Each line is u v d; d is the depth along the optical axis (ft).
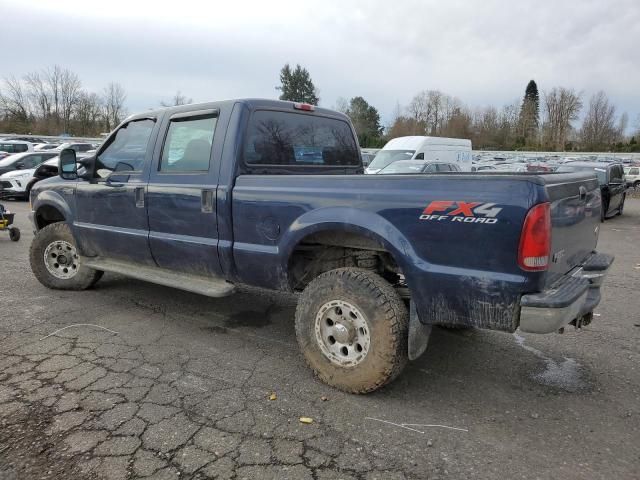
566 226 10.23
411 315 10.43
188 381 11.75
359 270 11.18
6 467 8.45
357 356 11.03
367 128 268.62
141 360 12.86
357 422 10.12
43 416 10.03
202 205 13.43
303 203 11.59
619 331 15.74
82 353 13.20
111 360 12.80
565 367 13.03
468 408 10.81
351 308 10.92
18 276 21.02
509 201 9.11
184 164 14.19
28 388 11.19
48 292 18.65
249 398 10.99
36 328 14.96
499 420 10.34
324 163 16.02
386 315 10.47
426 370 12.71
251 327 15.52
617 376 12.53
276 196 12.02
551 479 8.42
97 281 19.35
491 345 14.43
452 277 9.73
